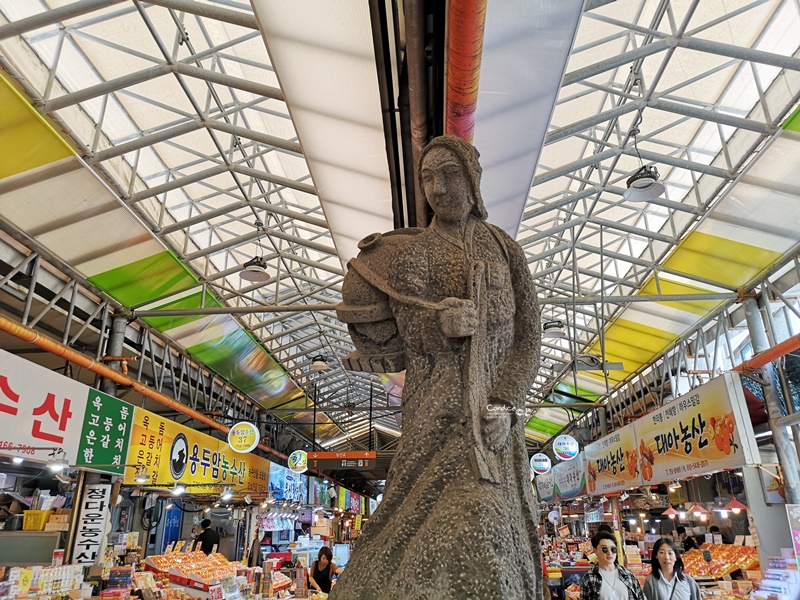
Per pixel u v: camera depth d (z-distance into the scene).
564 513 18.00
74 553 6.39
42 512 6.31
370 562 1.26
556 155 8.28
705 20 6.00
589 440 15.47
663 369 10.96
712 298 8.14
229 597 5.61
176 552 6.77
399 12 4.84
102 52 6.14
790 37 5.79
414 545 1.19
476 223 1.62
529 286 1.61
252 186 8.86
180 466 9.09
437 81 4.89
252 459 12.70
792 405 7.17
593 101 7.33
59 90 6.01
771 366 7.42
